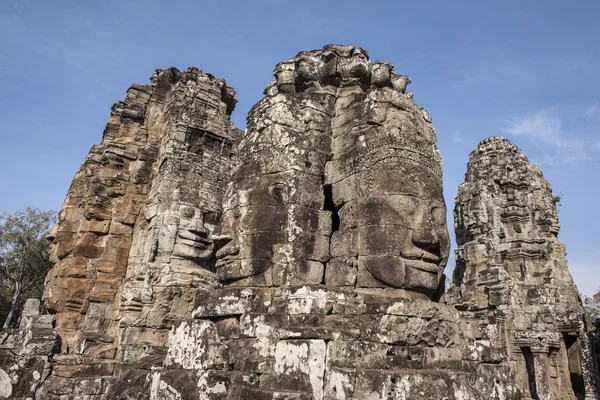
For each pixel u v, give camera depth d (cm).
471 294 1872
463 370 566
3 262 3825
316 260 637
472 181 2138
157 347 991
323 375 477
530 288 1877
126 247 1298
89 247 1265
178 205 1167
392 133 642
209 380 514
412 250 585
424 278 586
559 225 2050
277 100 718
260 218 647
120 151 1350
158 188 1191
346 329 518
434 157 677
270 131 698
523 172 2059
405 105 673
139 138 1403
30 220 3925
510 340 1795
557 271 1945
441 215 637
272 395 455
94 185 1299
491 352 628
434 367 538
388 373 464
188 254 1143
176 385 536
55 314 1252
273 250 632
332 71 755
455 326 588
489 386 543
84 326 1188
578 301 1994
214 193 1240
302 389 479
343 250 629
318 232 650
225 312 604
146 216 1214
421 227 600
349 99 733
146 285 1069
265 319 552
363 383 457
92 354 1093
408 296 578
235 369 534
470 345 605
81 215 1330
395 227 592
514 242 1973
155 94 1465
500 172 2070
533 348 1764
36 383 997
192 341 573
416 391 469
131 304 1079
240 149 742
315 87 762
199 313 643
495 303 1788
